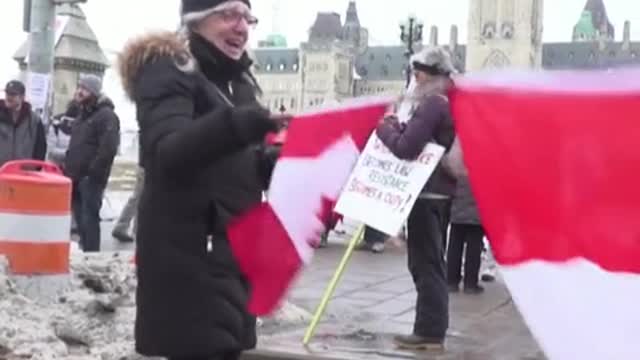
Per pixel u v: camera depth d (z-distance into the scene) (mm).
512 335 6840
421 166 5504
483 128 3510
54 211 6945
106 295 7098
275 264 3496
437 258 6246
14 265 6812
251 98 3441
